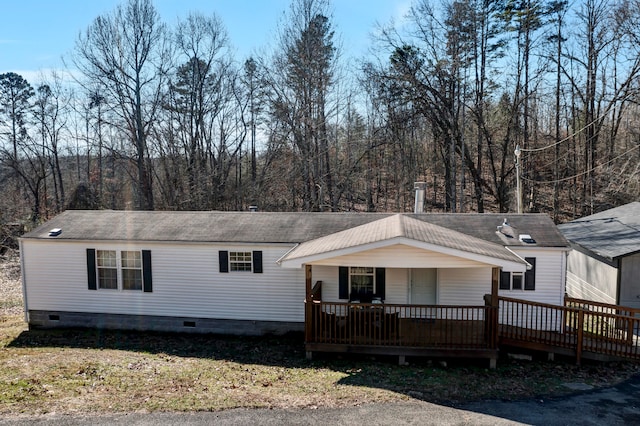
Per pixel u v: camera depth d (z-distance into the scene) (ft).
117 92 109.60
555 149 100.73
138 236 48.85
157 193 120.67
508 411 28.35
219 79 116.16
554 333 40.73
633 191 85.10
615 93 92.53
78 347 44.04
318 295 45.21
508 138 100.89
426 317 42.27
